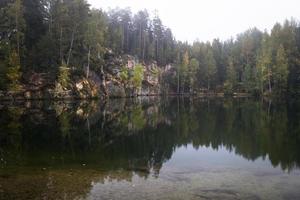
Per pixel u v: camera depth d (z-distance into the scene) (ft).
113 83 301.02
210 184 49.90
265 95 320.09
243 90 392.68
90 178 51.72
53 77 232.12
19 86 208.54
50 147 78.18
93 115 147.84
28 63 225.35
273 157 69.05
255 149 77.25
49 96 224.33
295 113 154.71
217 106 207.31
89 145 81.76
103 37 290.97
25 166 59.00
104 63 305.73
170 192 45.75
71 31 250.57
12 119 123.95
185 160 66.90
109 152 73.72
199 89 427.33
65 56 253.44
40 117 132.26
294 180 52.49
